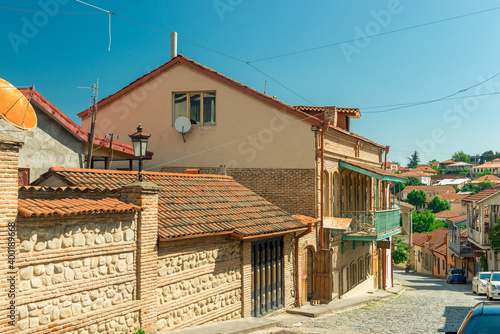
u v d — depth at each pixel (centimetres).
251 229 1556
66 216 935
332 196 2359
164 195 1477
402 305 2380
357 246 2820
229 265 1504
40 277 896
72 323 951
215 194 1723
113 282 1064
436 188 13925
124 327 1087
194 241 1343
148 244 1157
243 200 1809
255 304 1652
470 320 713
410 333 1488
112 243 1061
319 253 2103
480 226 3738
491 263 3909
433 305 2392
